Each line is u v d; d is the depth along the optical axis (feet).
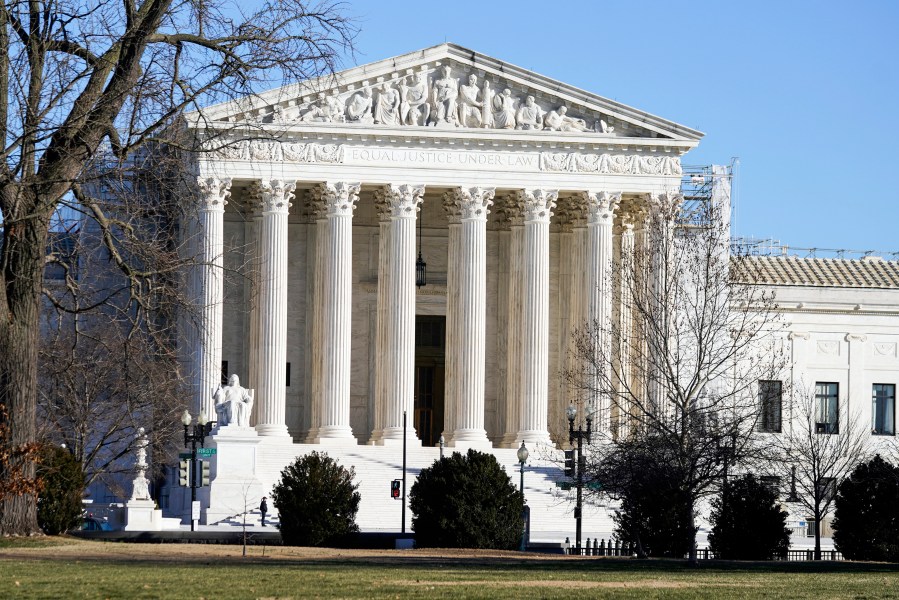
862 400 425.28
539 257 378.12
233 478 315.78
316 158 373.20
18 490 190.80
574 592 136.77
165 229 216.33
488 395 403.13
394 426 372.17
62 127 182.60
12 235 189.98
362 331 404.77
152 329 211.20
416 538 254.47
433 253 411.75
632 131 381.81
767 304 351.25
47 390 302.86
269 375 369.30
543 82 378.53
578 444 279.08
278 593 129.29
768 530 240.32
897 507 252.62
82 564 166.09
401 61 373.81
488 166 378.73
